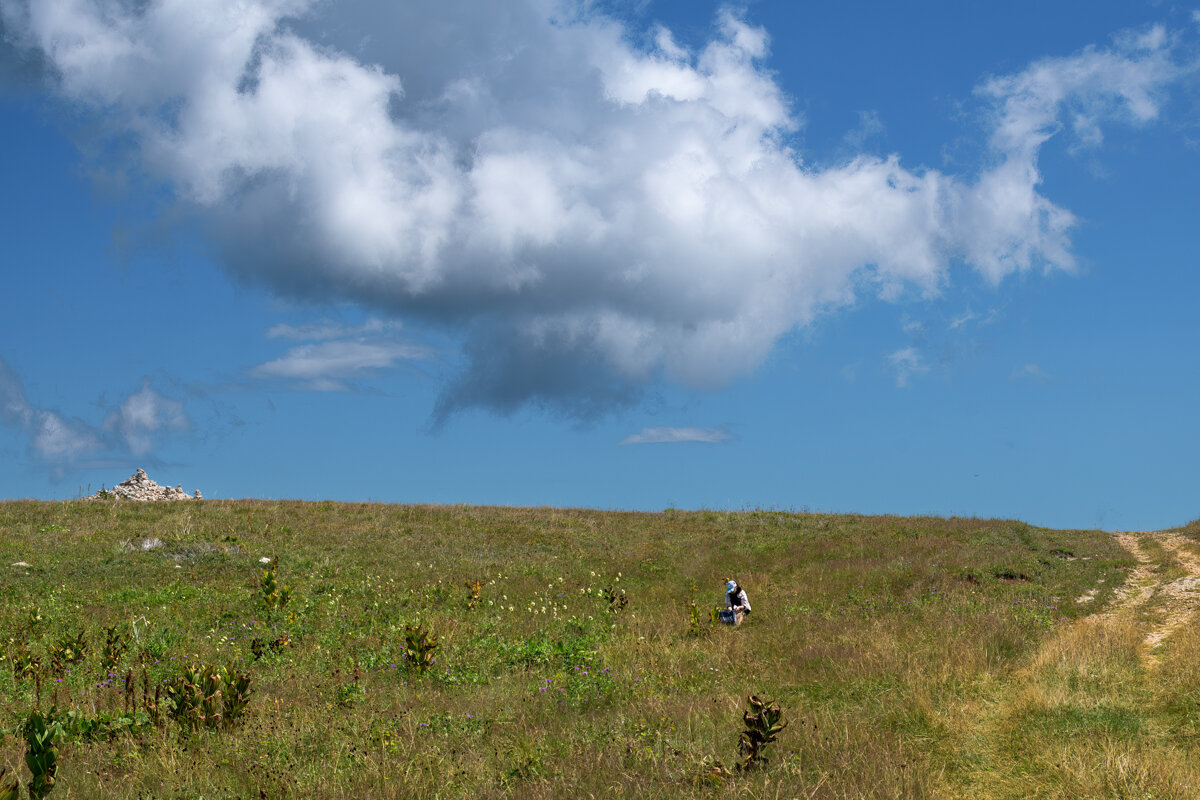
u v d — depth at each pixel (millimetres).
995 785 8406
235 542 27531
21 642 15609
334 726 10461
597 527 33938
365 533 30438
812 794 7773
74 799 7969
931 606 18078
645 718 11039
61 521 29203
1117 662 12492
